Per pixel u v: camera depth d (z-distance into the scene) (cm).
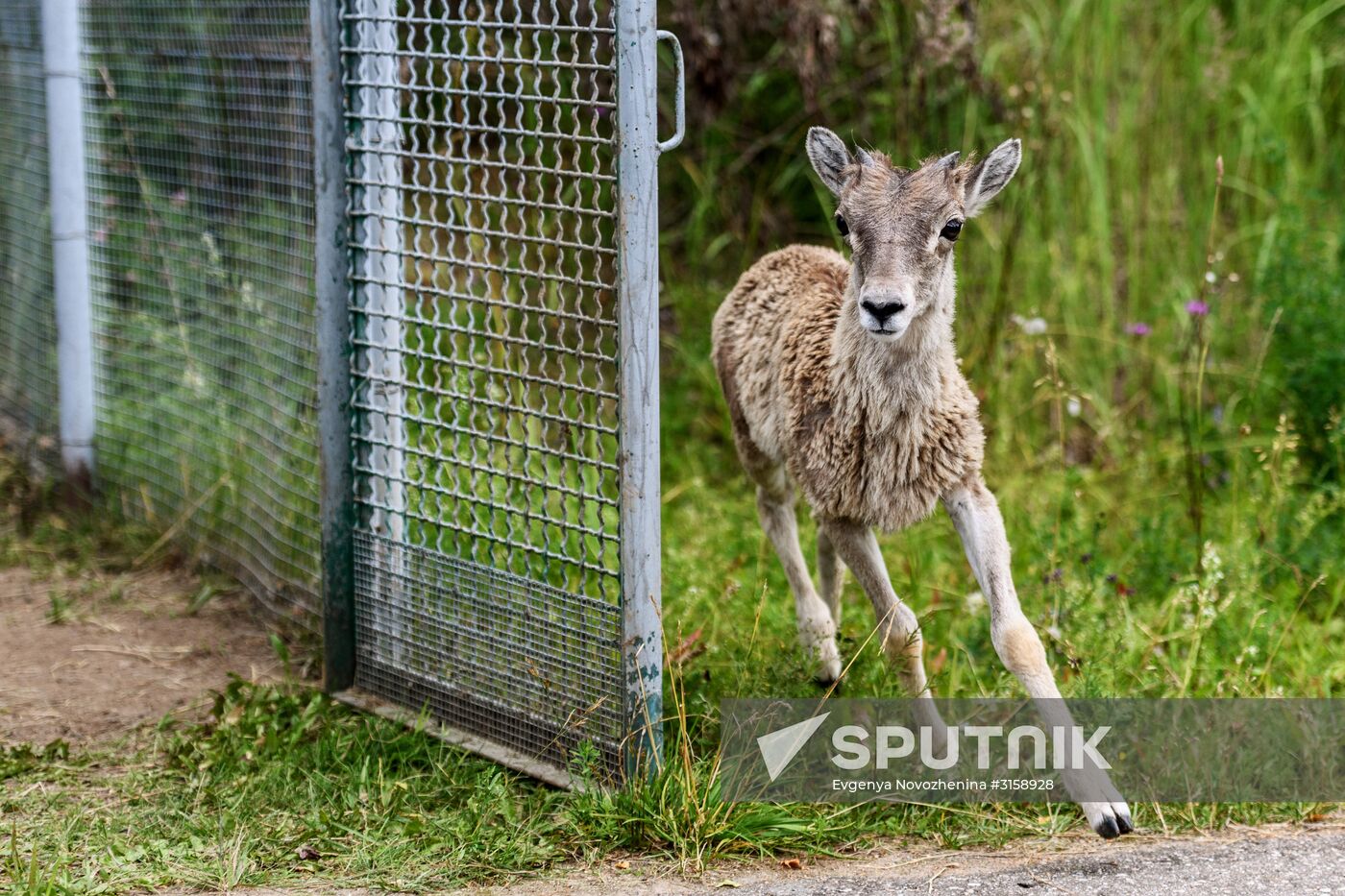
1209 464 1028
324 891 598
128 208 1033
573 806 645
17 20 1130
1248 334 1148
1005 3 1258
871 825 657
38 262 1139
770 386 784
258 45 861
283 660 816
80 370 1085
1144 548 927
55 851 627
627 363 632
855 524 726
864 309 655
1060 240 1188
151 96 988
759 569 912
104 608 937
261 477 932
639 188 622
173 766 711
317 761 703
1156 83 1244
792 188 1282
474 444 724
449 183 717
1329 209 1195
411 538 779
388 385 776
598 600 664
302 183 830
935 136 1184
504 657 714
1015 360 1144
